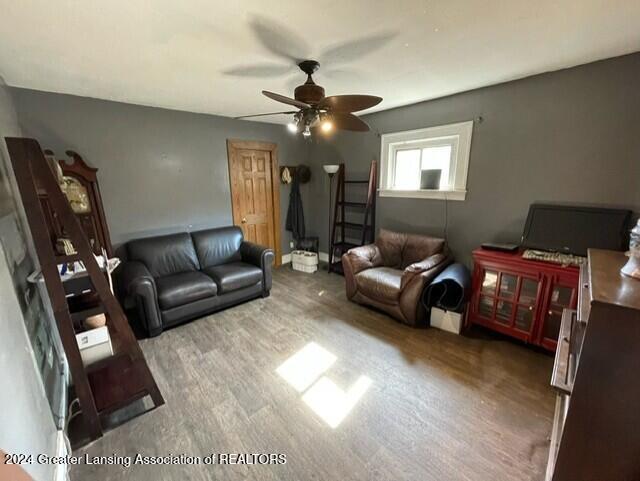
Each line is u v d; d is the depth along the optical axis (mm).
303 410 1772
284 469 1414
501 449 1497
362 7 1344
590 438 1048
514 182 2609
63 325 1452
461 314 2568
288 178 4500
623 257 1534
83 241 1505
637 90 1957
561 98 2256
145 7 1320
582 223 2209
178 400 1861
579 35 1657
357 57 1908
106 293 1601
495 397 1852
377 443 1543
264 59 1921
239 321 2881
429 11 1386
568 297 2104
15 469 738
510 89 2492
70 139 2695
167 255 3141
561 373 1189
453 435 1584
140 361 1734
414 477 1365
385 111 3516
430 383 1988
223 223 3953
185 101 2957
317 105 1929
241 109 3322
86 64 1968
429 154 3279
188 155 3480
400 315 2773
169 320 2689
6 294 1273
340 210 4418
